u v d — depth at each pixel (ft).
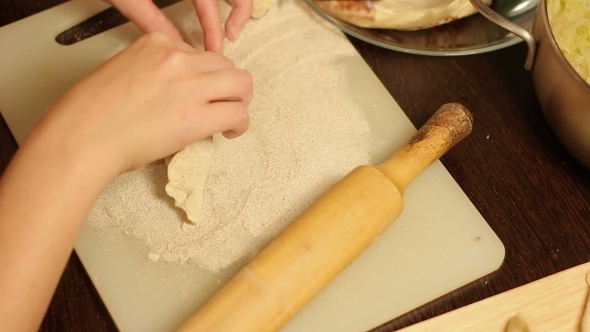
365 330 2.17
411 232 2.30
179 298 2.18
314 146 2.45
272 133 2.47
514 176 2.43
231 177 2.37
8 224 1.95
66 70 2.65
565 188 2.42
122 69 2.16
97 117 2.07
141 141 2.10
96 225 2.29
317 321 2.16
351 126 2.50
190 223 2.28
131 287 2.19
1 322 1.91
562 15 2.51
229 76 2.23
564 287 2.20
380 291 2.21
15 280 1.92
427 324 2.14
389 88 2.63
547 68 2.29
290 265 2.05
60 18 2.77
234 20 2.55
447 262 2.26
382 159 2.43
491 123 2.55
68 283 2.23
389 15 2.64
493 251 2.28
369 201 2.15
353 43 2.75
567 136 2.33
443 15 2.65
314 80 2.61
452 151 2.48
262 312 1.99
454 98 2.61
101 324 2.17
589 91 2.13
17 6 2.83
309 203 2.33
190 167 2.26
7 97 2.59
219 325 1.97
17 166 2.01
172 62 2.18
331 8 2.69
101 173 2.04
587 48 2.43
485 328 2.14
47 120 2.07
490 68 2.68
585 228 2.35
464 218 2.33
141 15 2.43
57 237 1.97
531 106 2.59
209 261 2.23
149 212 2.31
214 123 2.18
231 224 2.28
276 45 2.70
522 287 2.19
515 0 2.74
